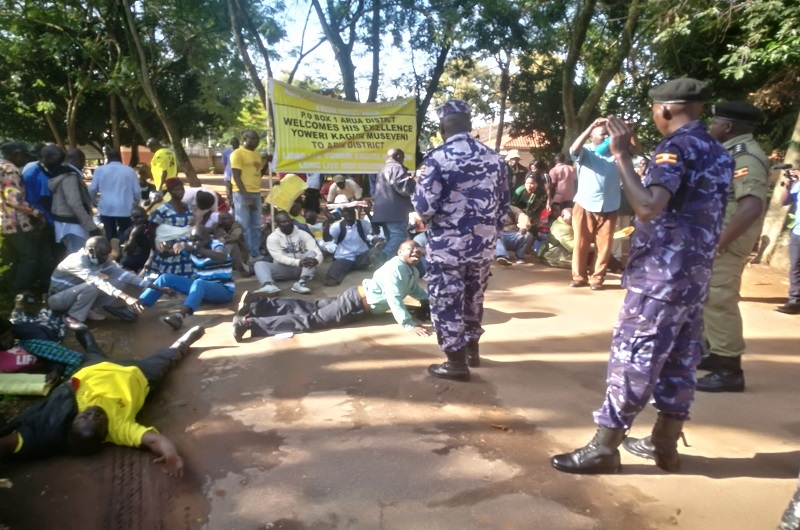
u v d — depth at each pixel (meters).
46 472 3.17
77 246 6.35
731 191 4.02
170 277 6.03
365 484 3.00
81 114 24.08
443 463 3.18
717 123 3.92
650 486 2.97
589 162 6.48
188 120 25.27
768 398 3.96
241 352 4.84
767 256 8.14
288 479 3.05
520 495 2.90
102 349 5.04
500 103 19.61
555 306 6.12
